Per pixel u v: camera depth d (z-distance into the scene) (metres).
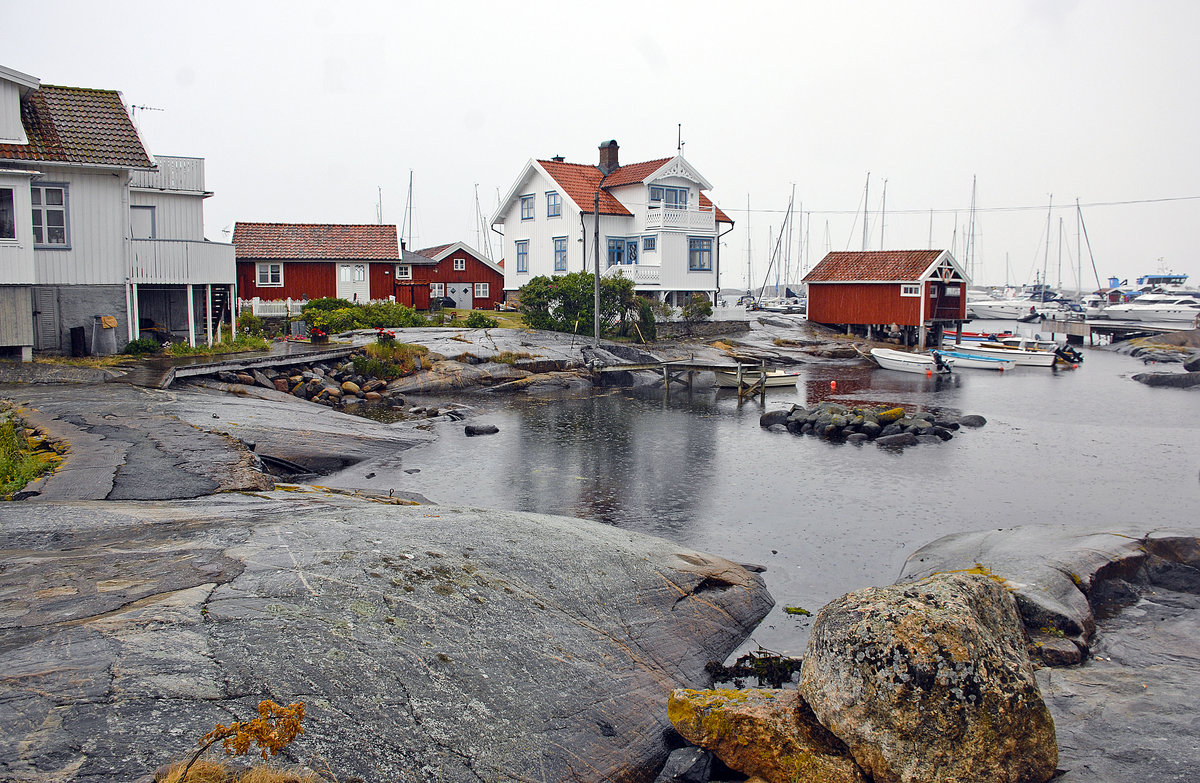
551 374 35.91
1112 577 11.67
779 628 10.94
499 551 10.17
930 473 20.53
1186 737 7.38
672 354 42.50
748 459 21.95
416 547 9.62
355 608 7.78
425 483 18.38
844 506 17.30
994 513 16.86
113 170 25.20
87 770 4.98
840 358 49.88
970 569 11.68
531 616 8.80
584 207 48.41
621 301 44.53
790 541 14.81
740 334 52.66
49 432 15.70
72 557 8.46
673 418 28.52
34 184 24.30
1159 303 83.94
